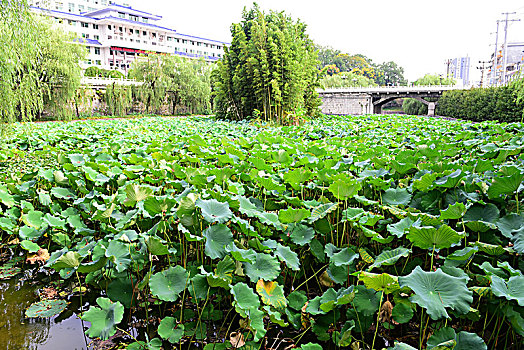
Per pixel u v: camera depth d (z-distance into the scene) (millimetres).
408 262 2838
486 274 2166
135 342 2311
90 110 27969
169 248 2693
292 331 2523
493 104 21703
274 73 16969
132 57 53562
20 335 2506
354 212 2982
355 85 68562
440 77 63281
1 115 6969
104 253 2516
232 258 2482
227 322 2590
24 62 7020
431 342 1843
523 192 3064
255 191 3775
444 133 8758
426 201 3230
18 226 3773
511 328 2162
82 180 4289
